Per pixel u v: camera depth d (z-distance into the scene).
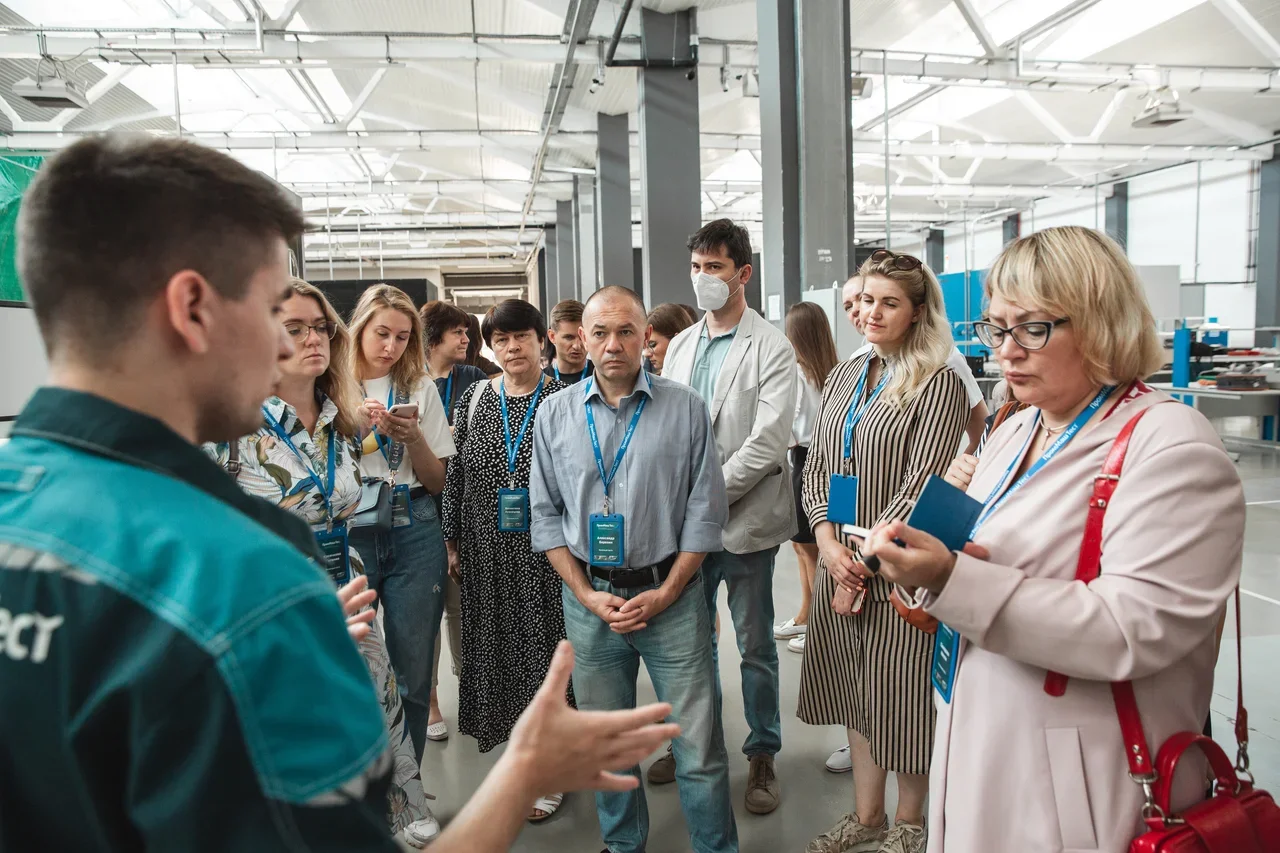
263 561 0.49
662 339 3.05
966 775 1.05
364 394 2.35
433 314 3.22
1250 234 11.62
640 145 7.05
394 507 2.11
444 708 2.95
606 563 1.74
